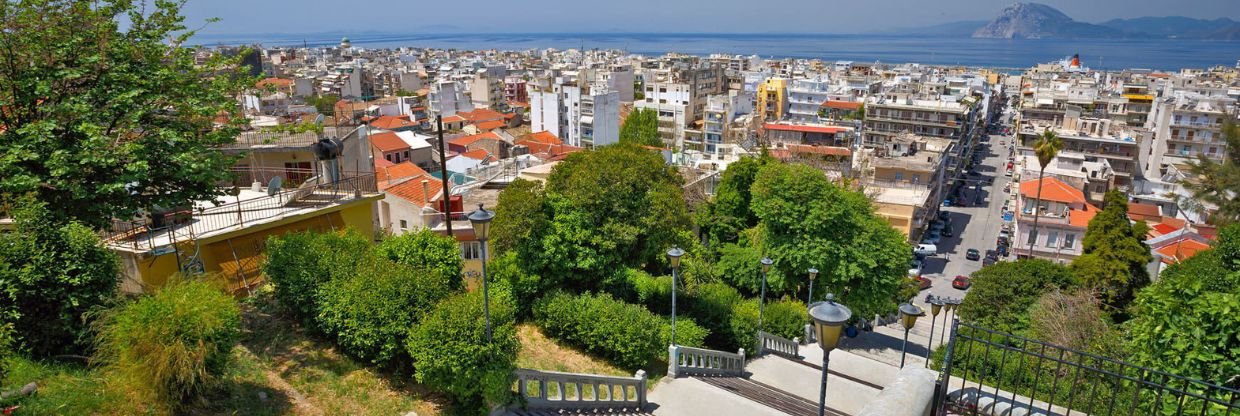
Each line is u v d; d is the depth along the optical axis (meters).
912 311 20.03
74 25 16.56
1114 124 104.50
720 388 20.19
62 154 14.72
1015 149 121.81
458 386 15.02
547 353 21.77
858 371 26.03
